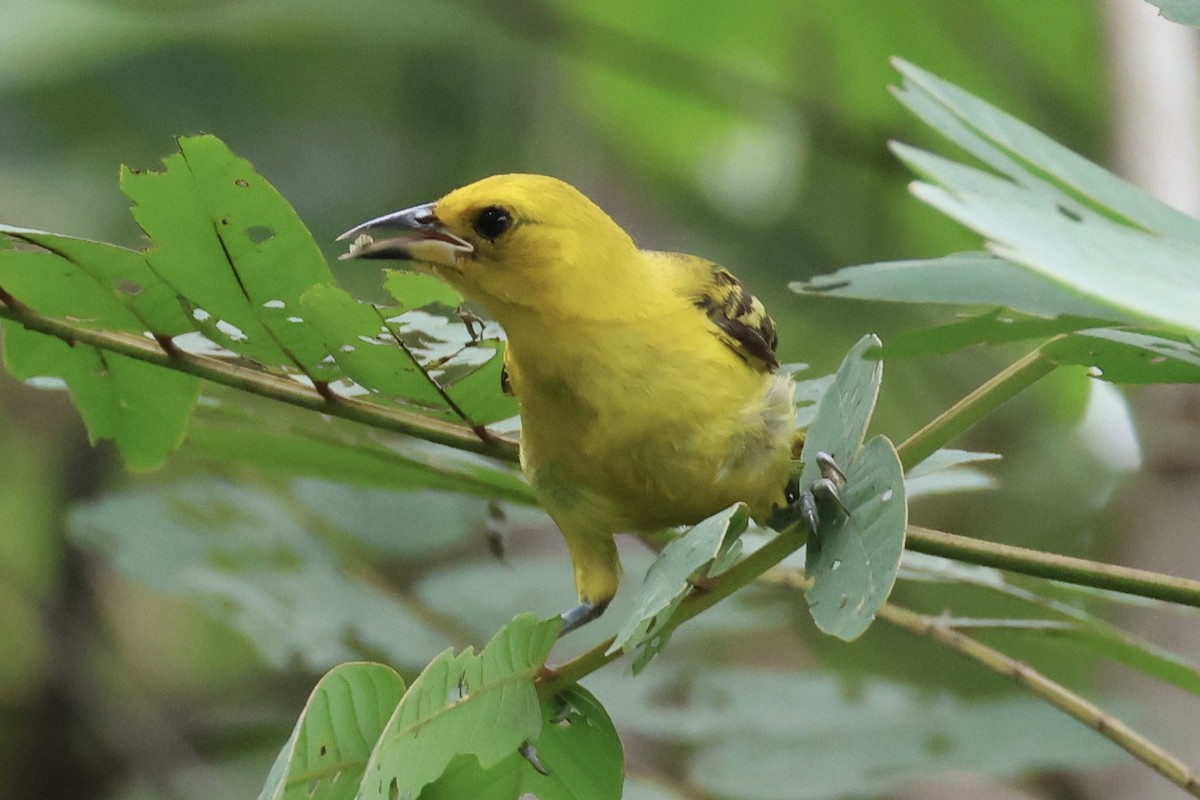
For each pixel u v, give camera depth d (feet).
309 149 51.72
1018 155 15.60
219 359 24.61
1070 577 19.61
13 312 22.57
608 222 25.76
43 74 45.88
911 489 27.53
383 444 28.60
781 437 25.84
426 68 53.47
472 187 25.66
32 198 46.93
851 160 52.42
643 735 34.53
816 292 15.48
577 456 25.68
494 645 18.37
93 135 48.75
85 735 49.85
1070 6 52.26
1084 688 40.83
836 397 19.79
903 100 15.83
